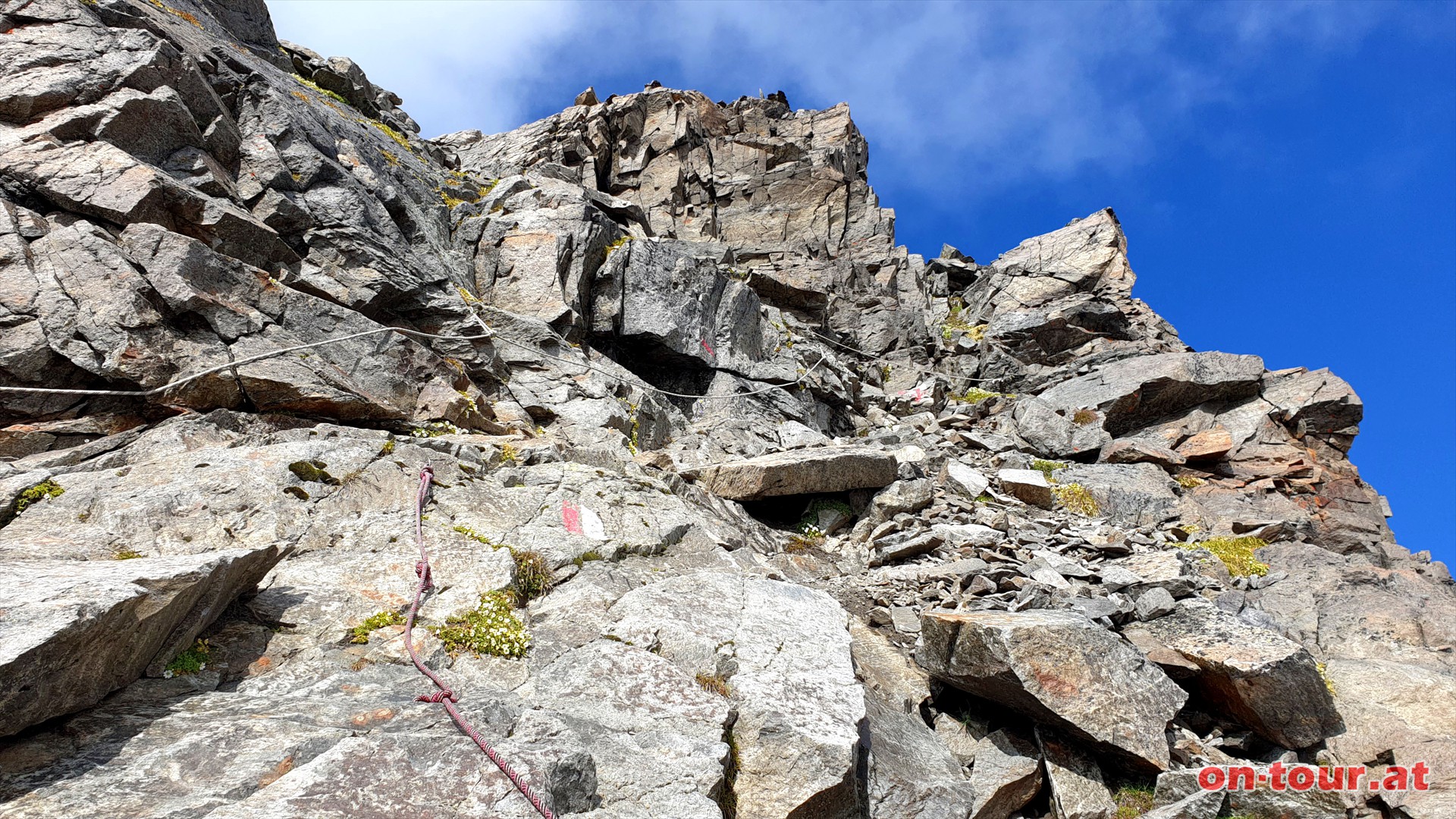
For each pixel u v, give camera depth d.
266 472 9.13
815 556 13.63
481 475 11.06
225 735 5.61
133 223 11.72
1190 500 18.56
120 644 5.63
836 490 15.09
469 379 14.80
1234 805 8.45
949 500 15.71
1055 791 8.36
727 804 6.55
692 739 6.59
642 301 20.28
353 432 11.60
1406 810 8.13
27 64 12.57
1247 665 9.31
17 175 11.54
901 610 11.38
